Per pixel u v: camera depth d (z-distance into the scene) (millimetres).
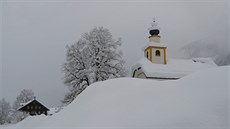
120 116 6551
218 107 5590
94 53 30344
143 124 5820
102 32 31156
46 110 40781
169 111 5969
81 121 7219
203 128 5184
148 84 8141
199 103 5898
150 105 6625
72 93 28781
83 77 28891
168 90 7125
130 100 7238
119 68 30094
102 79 28828
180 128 5332
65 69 29984
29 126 11969
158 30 44188
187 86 6945
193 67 40438
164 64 40219
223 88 6168
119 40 31516
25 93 62875
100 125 6410
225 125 5117
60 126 7559
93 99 8484
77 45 30453
